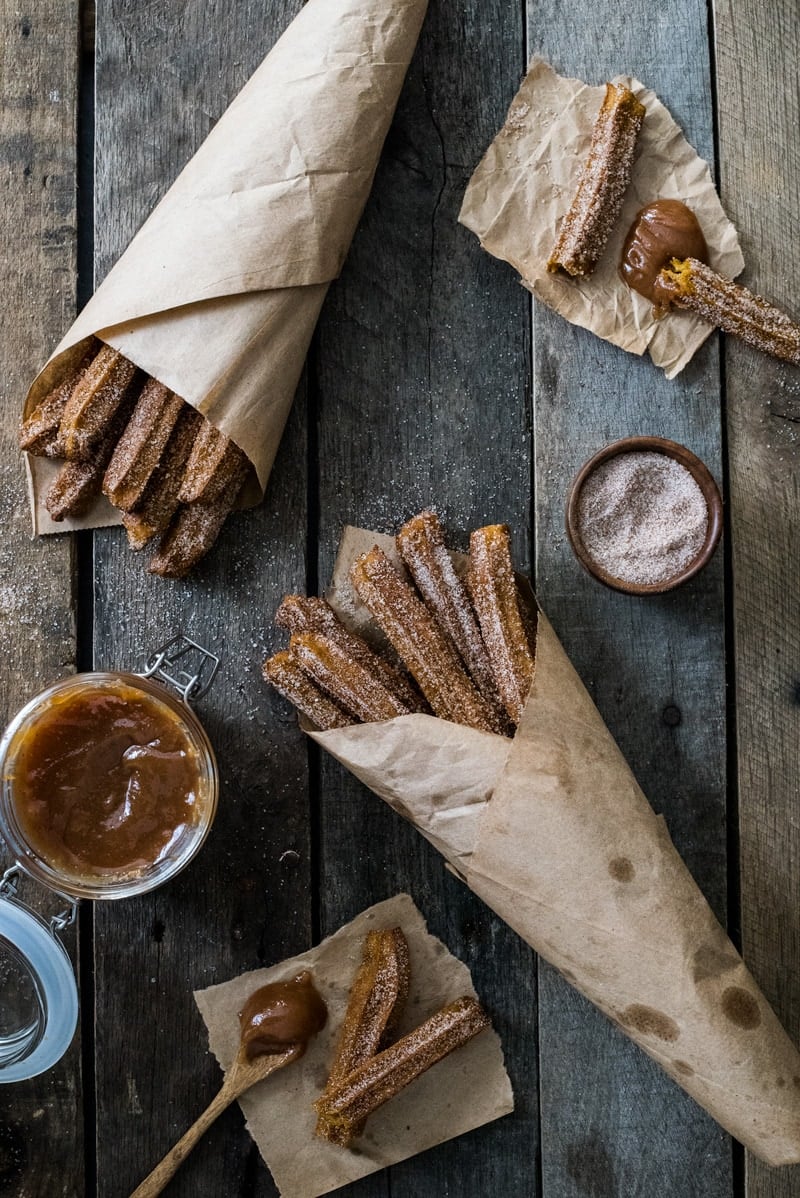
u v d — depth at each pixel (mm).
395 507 1039
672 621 1037
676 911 946
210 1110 1009
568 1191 1026
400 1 987
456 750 953
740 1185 1028
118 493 989
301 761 1035
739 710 1037
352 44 980
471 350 1042
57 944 954
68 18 1048
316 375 1041
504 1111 1023
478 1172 1027
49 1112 1029
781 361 1041
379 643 1028
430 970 1027
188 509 1010
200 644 1037
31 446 1004
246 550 1039
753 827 1034
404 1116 1022
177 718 979
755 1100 942
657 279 1017
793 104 1041
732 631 1041
